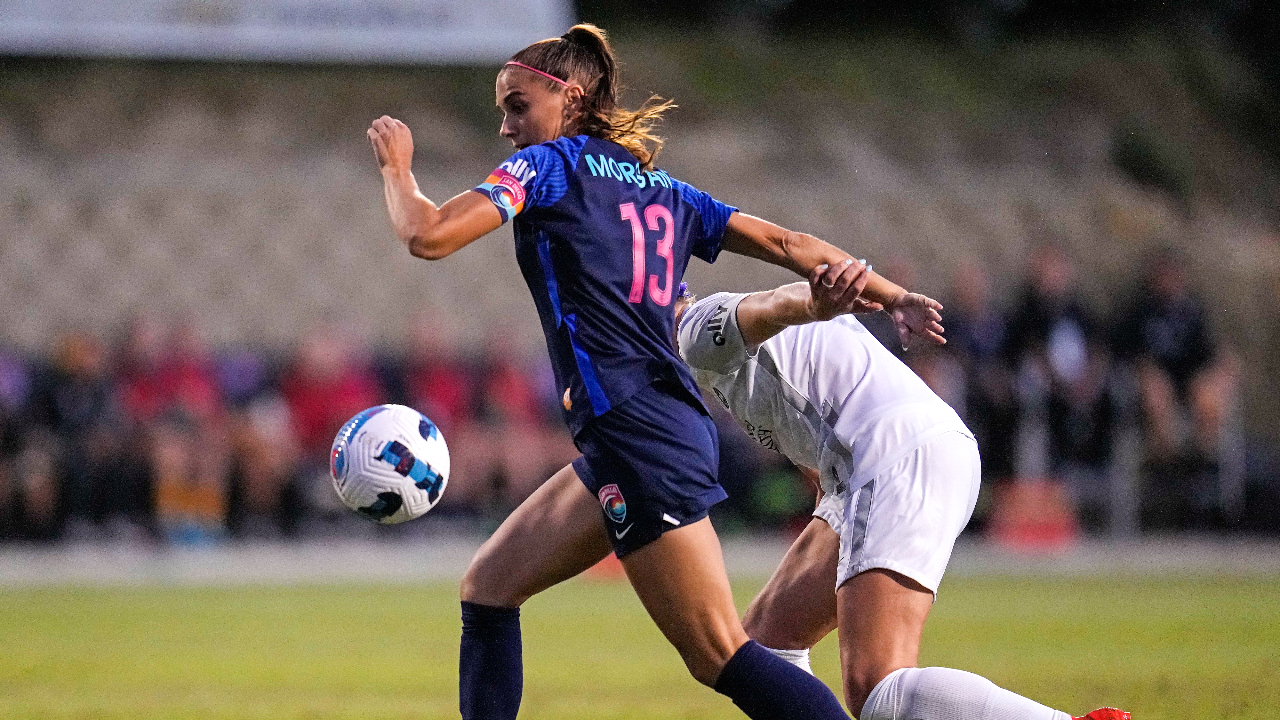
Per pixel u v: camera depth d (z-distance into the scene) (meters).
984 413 57.38
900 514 14.97
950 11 121.00
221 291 85.12
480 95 101.81
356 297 86.50
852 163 101.06
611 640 35.38
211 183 90.81
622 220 14.50
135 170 91.19
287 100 99.50
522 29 88.62
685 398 14.55
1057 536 60.41
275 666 29.69
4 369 58.88
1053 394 58.00
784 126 103.69
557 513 15.74
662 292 14.70
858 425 15.62
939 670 14.20
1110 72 115.00
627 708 23.41
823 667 30.11
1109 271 92.38
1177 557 58.16
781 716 14.17
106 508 58.50
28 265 83.38
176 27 85.88
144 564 57.25
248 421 60.69
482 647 16.05
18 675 28.12
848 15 120.44
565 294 14.30
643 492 14.06
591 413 14.21
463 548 61.75
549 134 15.10
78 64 98.56
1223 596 44.91
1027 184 101.00
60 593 47.56
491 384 61.38
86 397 58.25
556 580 15.99
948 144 104.69
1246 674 27.22
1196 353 60.53
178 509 58.88
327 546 61.75
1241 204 104.62
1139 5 121.75
